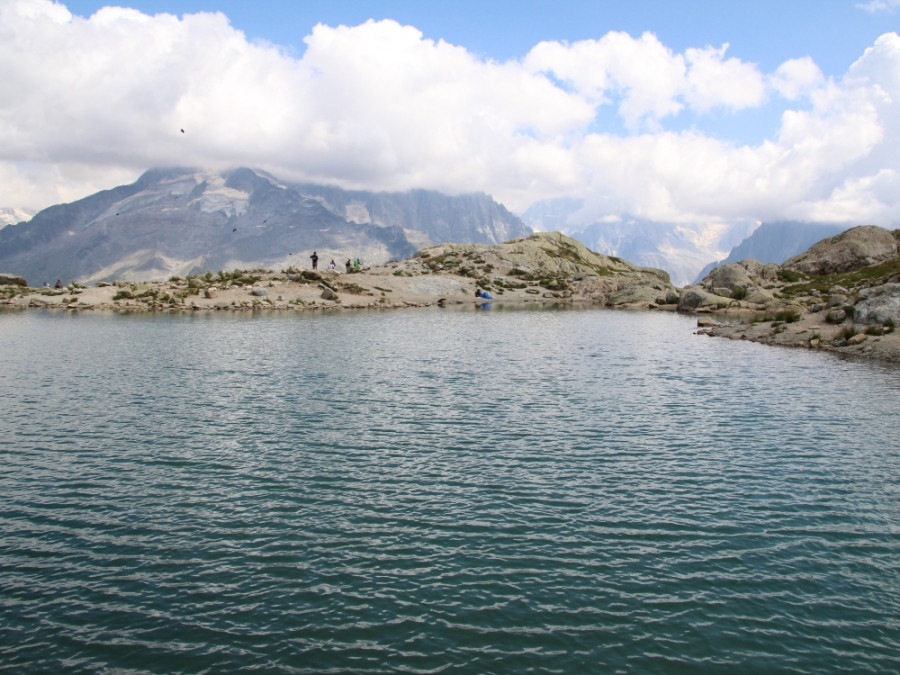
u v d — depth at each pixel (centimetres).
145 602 1394
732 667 1200
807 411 3080
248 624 1313
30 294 10012
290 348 4962
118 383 3519
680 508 1912
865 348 5084
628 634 1292
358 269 12538
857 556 1630
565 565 1562
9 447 2394
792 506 1936
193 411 2939
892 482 2139
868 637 1297
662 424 2833
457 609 1368
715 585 1483
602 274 16000
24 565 1545
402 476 2148
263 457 2320
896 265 10606
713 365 4450
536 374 4012
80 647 1240
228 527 1752
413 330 6494
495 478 2141
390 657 1212
